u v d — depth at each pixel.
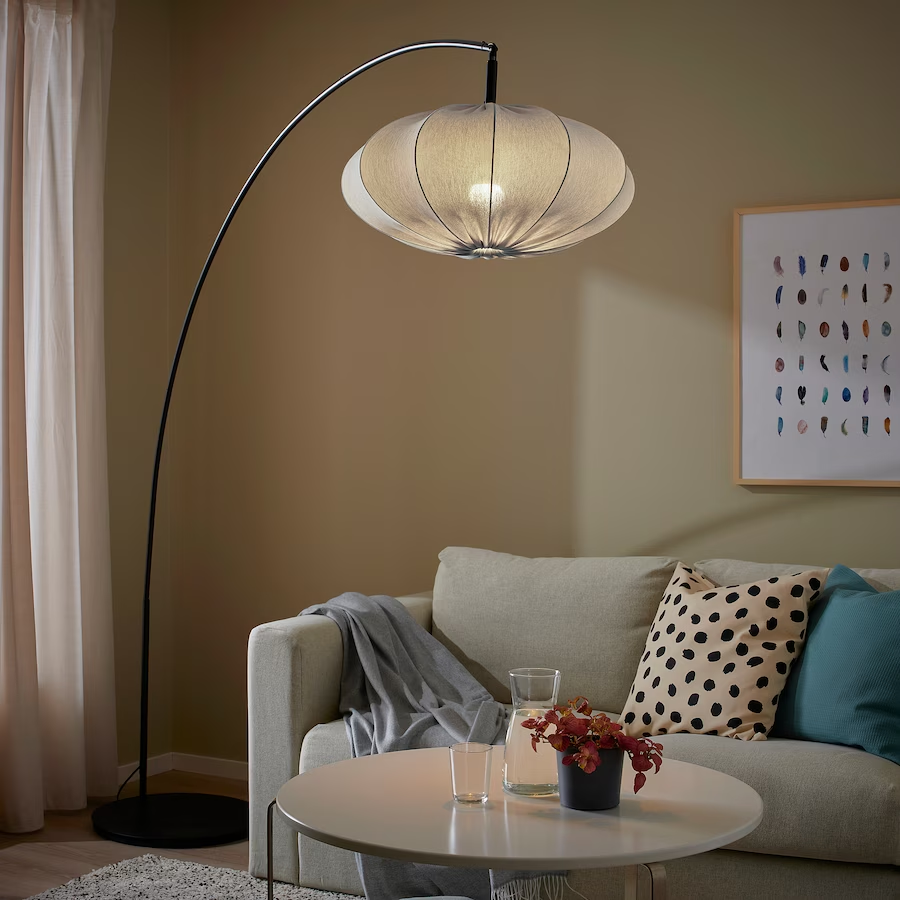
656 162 3.26
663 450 3.24
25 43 3.19
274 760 2.62
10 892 2.58
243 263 3.78
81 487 3.35
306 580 3.67
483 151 2.02
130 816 3.12
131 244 3.71
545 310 3.38
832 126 3.08
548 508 3.37
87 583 3.36
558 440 3.36
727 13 3.19
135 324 3.73
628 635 2.86
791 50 3.12
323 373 3.66
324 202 3.66
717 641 2.50
